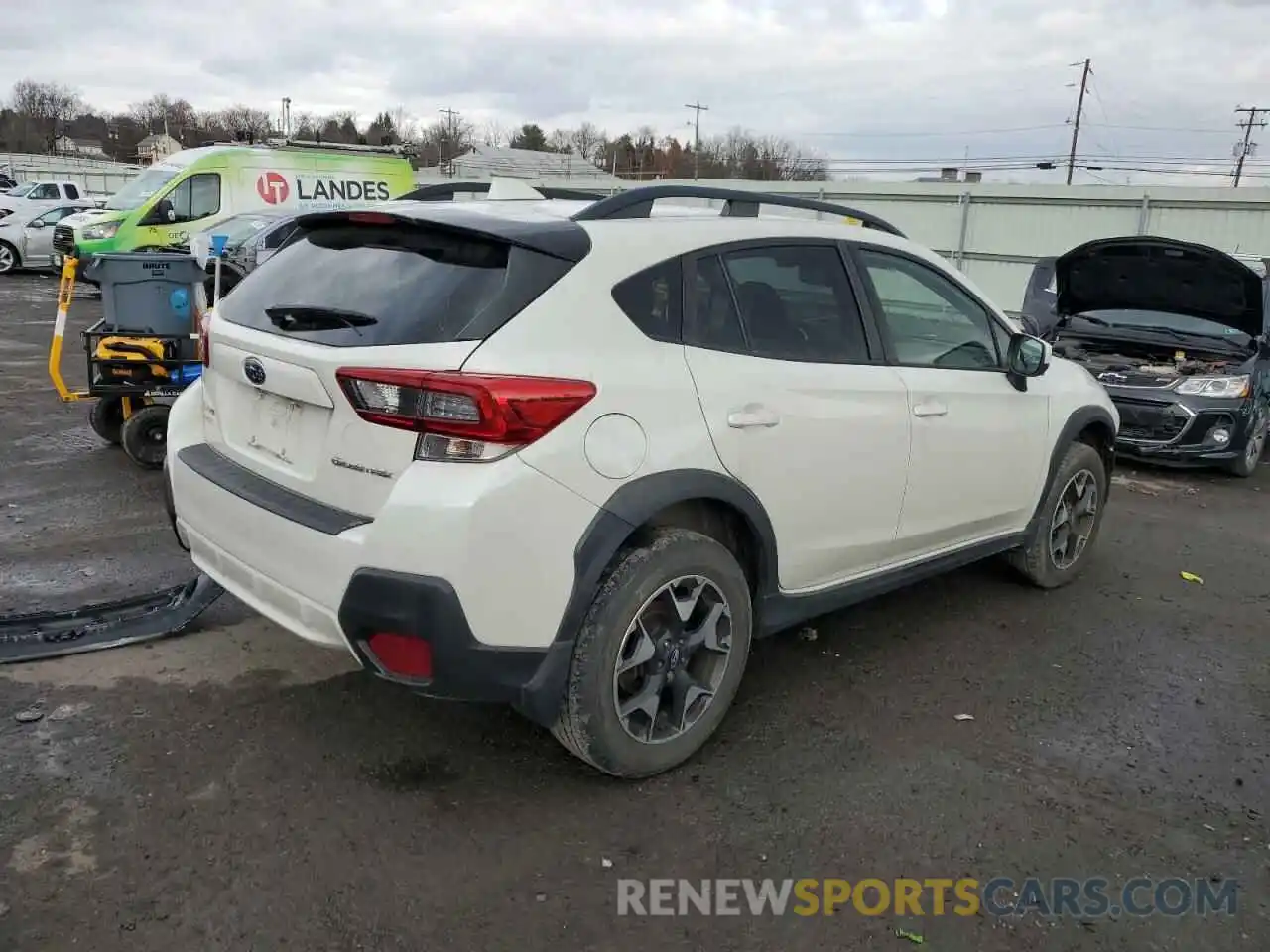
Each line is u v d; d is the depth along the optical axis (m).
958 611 4.97
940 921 2.73
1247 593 5.44
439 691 2.84
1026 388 4.68
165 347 6.72
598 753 3.13
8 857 2.77
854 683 4.11
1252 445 8.40
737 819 3.13
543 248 3.00
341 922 2.59
